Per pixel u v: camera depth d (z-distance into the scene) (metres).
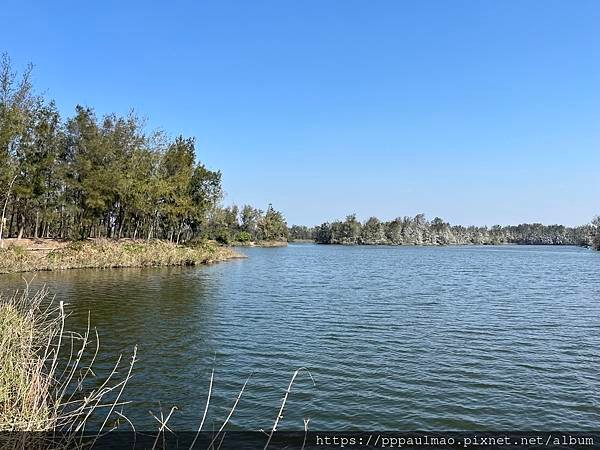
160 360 12.75
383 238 175.00
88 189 47.22
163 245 53.47
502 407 9.98
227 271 44.12
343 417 9.26
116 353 13.26
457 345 15.29
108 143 49.75
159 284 30.59
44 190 43.50
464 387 11.20
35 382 7.28
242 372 11.91
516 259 80.31
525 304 24.84
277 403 9.88
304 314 20.52
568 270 52.88
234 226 133.50
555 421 9.31
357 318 19.78
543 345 15.49
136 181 50.78
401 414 9.48
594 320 20.14
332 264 59.50
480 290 31.50
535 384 11.54
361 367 12.61
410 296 27.61
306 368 12.41
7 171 37.00
